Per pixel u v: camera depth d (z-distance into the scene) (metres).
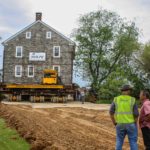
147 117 12.38
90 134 19.72
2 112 30.61
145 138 12.47
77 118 29.84
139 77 71.31
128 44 73.25
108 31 74.06
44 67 71.50
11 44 71.94
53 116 30.52
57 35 71.44
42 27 71.62
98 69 74.00
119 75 66.69
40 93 62.56
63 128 21.52
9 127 20.89
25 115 28.75
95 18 75.00
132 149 12.13
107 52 74.56
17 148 14.53
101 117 31.36
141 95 12.75
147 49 72.88
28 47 71.75
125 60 74.56
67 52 71.19
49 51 71.50
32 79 71.38
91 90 71.88
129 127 12.12
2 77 71.81
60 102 62.25
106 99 64.88
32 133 17.62
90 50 74.25
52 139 16.45
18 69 71.75
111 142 17.16
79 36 74.62
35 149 14.30
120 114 12.20
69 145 15.30
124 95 12.38
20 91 63.06
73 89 62.66
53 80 62.59
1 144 15.32
